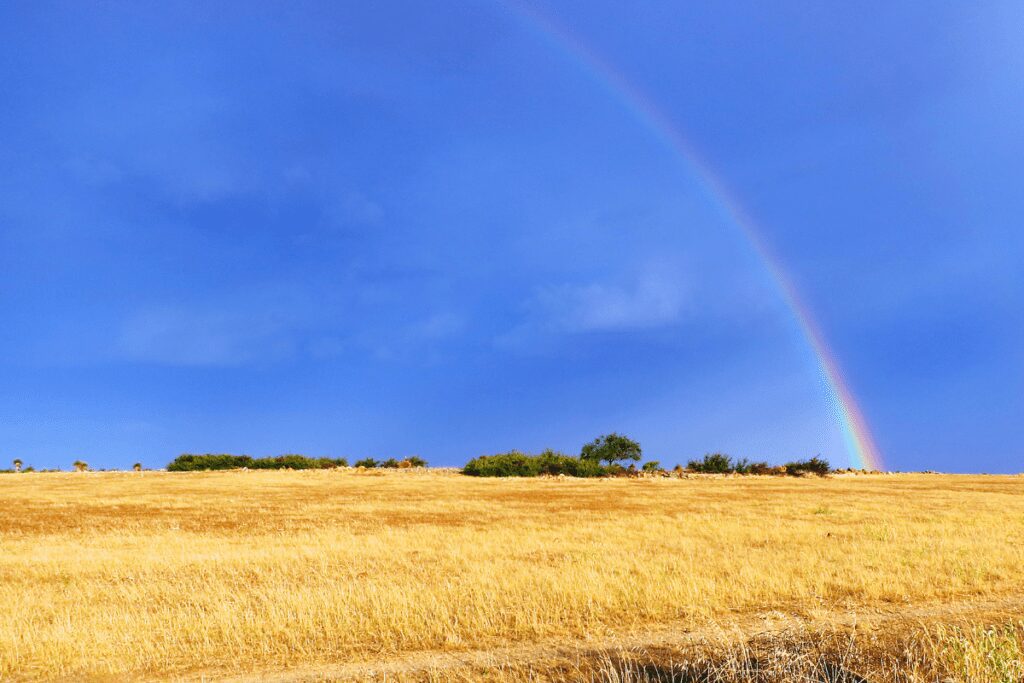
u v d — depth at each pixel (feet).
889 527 69.31
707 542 59.52
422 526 74.69
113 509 96.53
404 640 31.07
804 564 47.09
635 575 43.83
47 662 28.55
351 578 44.37
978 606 36.70
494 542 60.54
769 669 25.94
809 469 195.31
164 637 31.63
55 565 50.47
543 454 192.54
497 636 31.63
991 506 97.50
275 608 35.27
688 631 32.17
